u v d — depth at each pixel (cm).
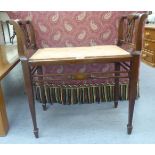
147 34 277
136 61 119
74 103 183
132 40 129
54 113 168
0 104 133
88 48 146
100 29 164
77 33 165
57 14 159
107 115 161
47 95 181
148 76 244
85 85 178
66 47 160
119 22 154
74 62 120
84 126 147
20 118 162
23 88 225
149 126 143
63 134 139
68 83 177
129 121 133
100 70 175
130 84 125
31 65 121
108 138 133
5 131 140
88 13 159
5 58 169
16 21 116
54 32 164
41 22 161
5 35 252
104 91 180
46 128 147
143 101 180
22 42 116
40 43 167
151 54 278
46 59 120
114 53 125
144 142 128
